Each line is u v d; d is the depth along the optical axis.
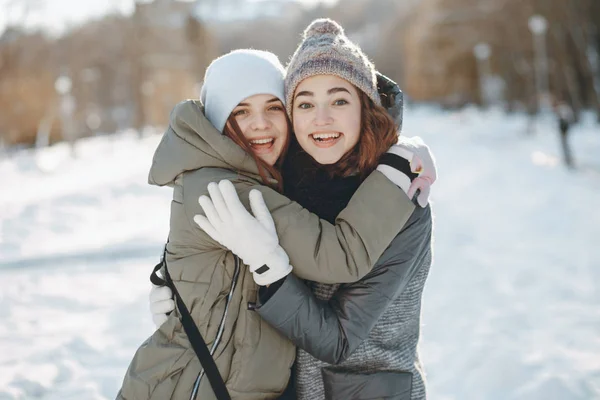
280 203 1.97
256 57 2.19
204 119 2.01
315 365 2.06
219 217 1.88
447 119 51.28
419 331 2.17
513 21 55.09
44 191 18.11
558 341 4.91
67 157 32.69
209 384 1.91
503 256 7.94
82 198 14.68
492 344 4.85
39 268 7.95
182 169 2.01
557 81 45.62
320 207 2.08
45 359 4.78
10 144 58.16
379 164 2.00
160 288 2.06
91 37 65.06
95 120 65.56
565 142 18.56
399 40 92.50
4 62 59.38
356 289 1.94
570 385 4.04
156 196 14.89
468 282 6.73
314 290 2.08
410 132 38.03
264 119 2.15
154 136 50.84
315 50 2.00
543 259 7.70
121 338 5.26
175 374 1.94
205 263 1.97
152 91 60.22
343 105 2.01
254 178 2.06
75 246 9.38
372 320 1.94
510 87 58.69
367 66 2.04
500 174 16.94
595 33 44.44
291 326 1.88
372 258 1.90
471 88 69.75
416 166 1.98
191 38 54.50
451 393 4.10
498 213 11.24
